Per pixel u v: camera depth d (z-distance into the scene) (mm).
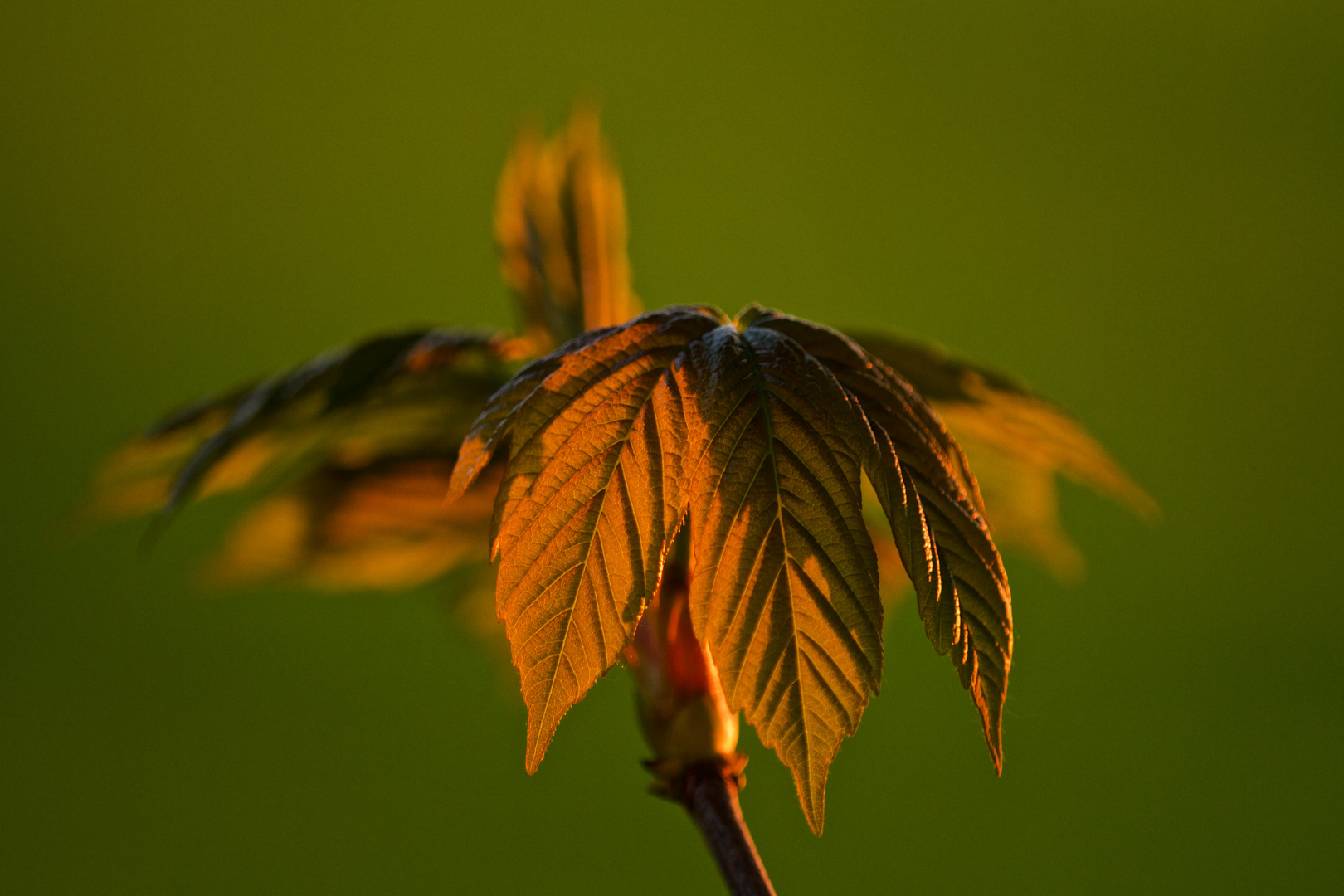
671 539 581
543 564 579
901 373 636
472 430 586
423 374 635
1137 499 644
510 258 654
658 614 611
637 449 583
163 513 619
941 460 588
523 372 590
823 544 581
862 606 581
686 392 586
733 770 608
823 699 580
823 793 579
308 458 646
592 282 649
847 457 583
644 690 612
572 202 652
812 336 593
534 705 577
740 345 589
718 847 602
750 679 580
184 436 648
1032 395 635
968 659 580
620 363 587
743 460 583
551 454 582
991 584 583
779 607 581
